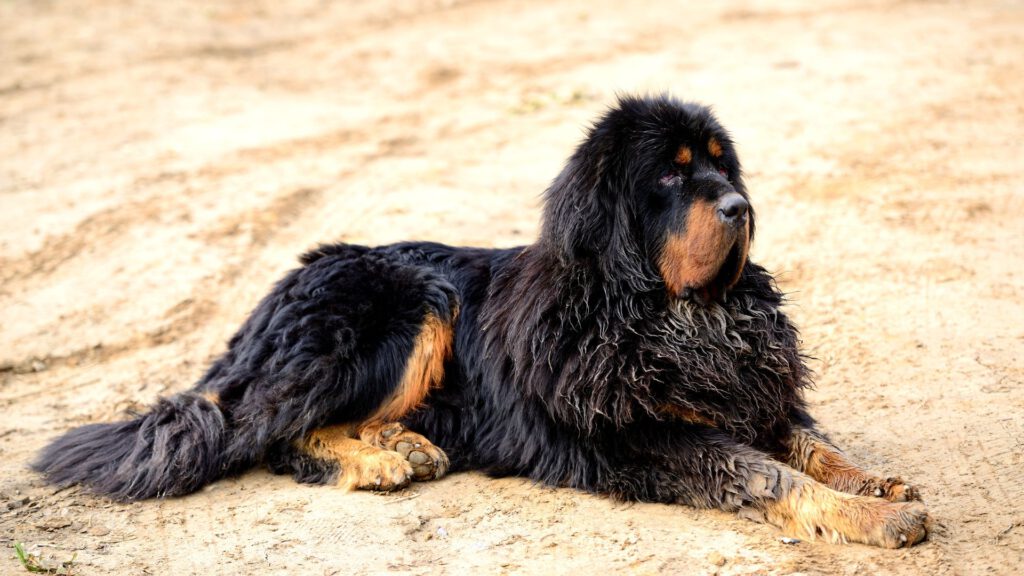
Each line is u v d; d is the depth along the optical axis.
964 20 14.11
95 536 4.51
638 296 4.67
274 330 5.18
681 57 13.75
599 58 14.18
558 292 4.69
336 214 9.43
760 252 7.83
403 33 16.52
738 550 4.06
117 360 7.25
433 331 5.20
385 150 11.17
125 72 14.48
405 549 4.24
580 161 4.74
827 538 4.08
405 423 5.16
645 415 4.55
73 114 12.77
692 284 4.55
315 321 5.09
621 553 4.10
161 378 6.86
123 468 4.95
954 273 7.05
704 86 12.23
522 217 8.92
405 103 12.98
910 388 5.59
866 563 3.88
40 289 8.39
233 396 5.15
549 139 11.07
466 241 8.41
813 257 7.63
